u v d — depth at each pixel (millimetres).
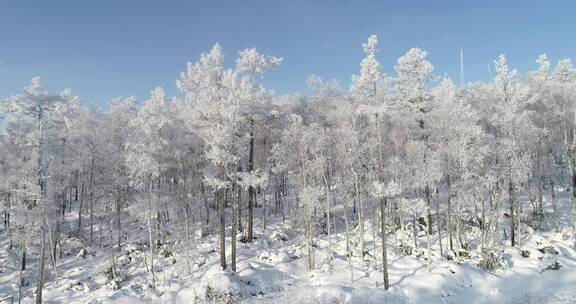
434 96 34906
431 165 28078
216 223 41656
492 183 29766
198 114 29125
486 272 29156
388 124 35500
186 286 27578
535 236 34750
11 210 28109
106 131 40469
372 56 28672
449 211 31641
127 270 32500
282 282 27625
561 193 45625
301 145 29250
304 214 30156
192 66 32656
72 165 34531
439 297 24766
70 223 44906
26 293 30188
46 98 29766
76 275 32844
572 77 44375
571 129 40375
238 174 27812
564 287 25922
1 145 35062
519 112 34844
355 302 23016
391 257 31406
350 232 37000
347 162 28922
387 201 33719
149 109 31844
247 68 33281
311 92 45125
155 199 29125
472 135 29766
